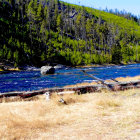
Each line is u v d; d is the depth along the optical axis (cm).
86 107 1016
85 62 8238
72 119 799
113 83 1570
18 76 4031
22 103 1188
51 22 11744
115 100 1091
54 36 9969
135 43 14138
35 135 632
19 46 7106
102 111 891
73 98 1248
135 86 1559
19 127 734
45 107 1036
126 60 9862
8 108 1044
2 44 6956
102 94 1380
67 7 15675
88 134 586
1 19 8344
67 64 7900
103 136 545
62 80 3134
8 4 10431
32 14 9769
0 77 3825
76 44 9888
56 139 567
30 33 8231
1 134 636
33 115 900
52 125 741
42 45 8356
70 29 11806
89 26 10956
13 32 7856
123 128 598
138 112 782
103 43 11519
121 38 13712
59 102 1140
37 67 6819
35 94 1392
